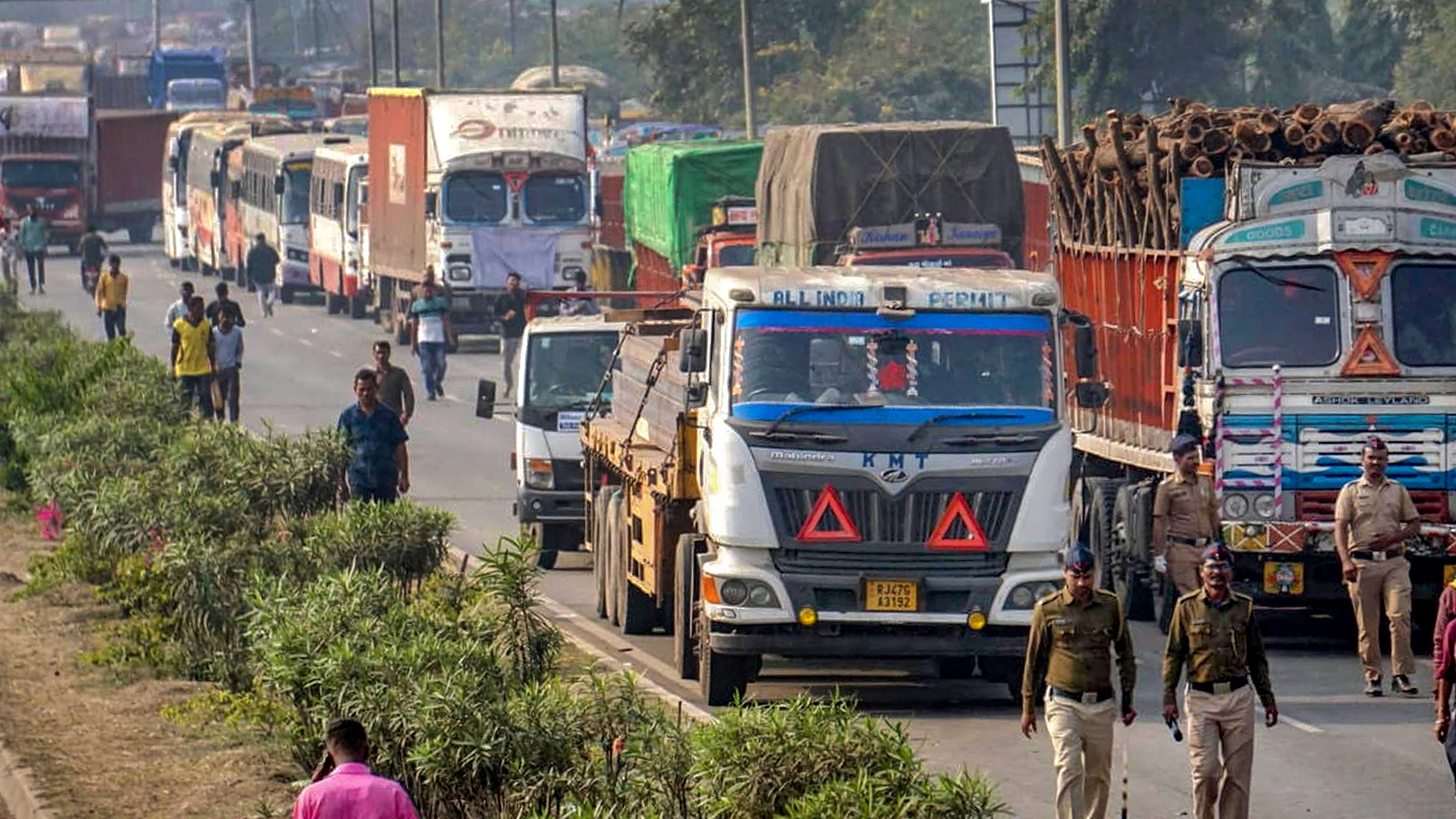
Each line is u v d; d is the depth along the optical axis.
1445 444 52.97
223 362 91.62
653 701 45.56
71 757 40.78
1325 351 53.09
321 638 38.78
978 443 45.50
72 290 185.50
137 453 68.75
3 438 81.88
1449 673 37.09
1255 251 53.19
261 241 165.12
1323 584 53.31
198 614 47.75
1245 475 53.12
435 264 136.12
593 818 30.09
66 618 55.47
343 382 120.75
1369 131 55.12
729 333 46.38
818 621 45.25
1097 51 159.25
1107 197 62.78
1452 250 53.06
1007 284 46.97
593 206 153.38
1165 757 42.25
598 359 66.50
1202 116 56.88
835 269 47.97
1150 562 57.50
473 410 108.81
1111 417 62.00
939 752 42.53
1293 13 171.12
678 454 48.50
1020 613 45.47
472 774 33.38
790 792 28.64
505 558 41.47
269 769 39.41
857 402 45.78
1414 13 175.50
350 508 50.31
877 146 91.06
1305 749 42.84
